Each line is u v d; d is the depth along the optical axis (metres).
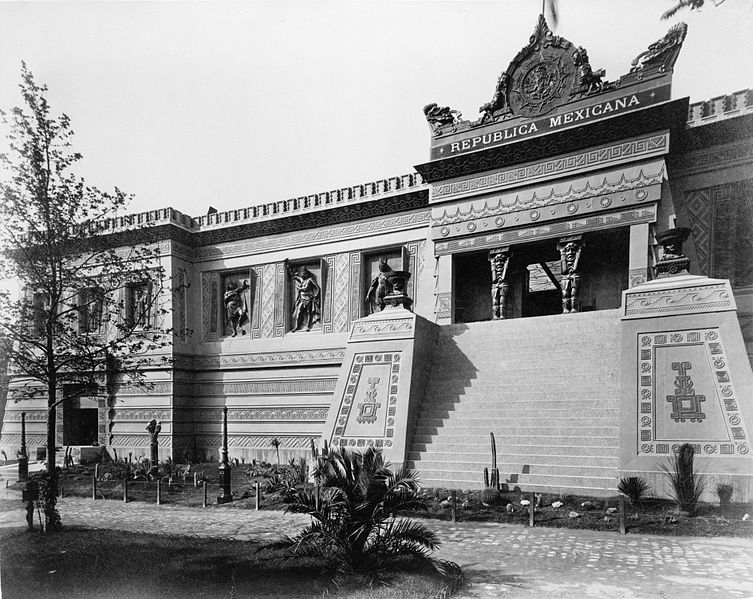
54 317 10.19
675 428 10.02
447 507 9.92
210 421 20.89
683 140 14.66
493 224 16.17
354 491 6.32
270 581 6.04
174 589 6.00
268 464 18.28
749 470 9.16
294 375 19.69
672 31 13.74
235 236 21.39
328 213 19.67
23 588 6.35
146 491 14.49
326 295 19.70
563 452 10.84
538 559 7.06
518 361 13.38
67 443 22.17
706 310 10.61
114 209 10.83
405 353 13.38
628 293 11.54
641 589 5.90
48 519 9.59
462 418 12.48
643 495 9.63
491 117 16.19
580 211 14.91
